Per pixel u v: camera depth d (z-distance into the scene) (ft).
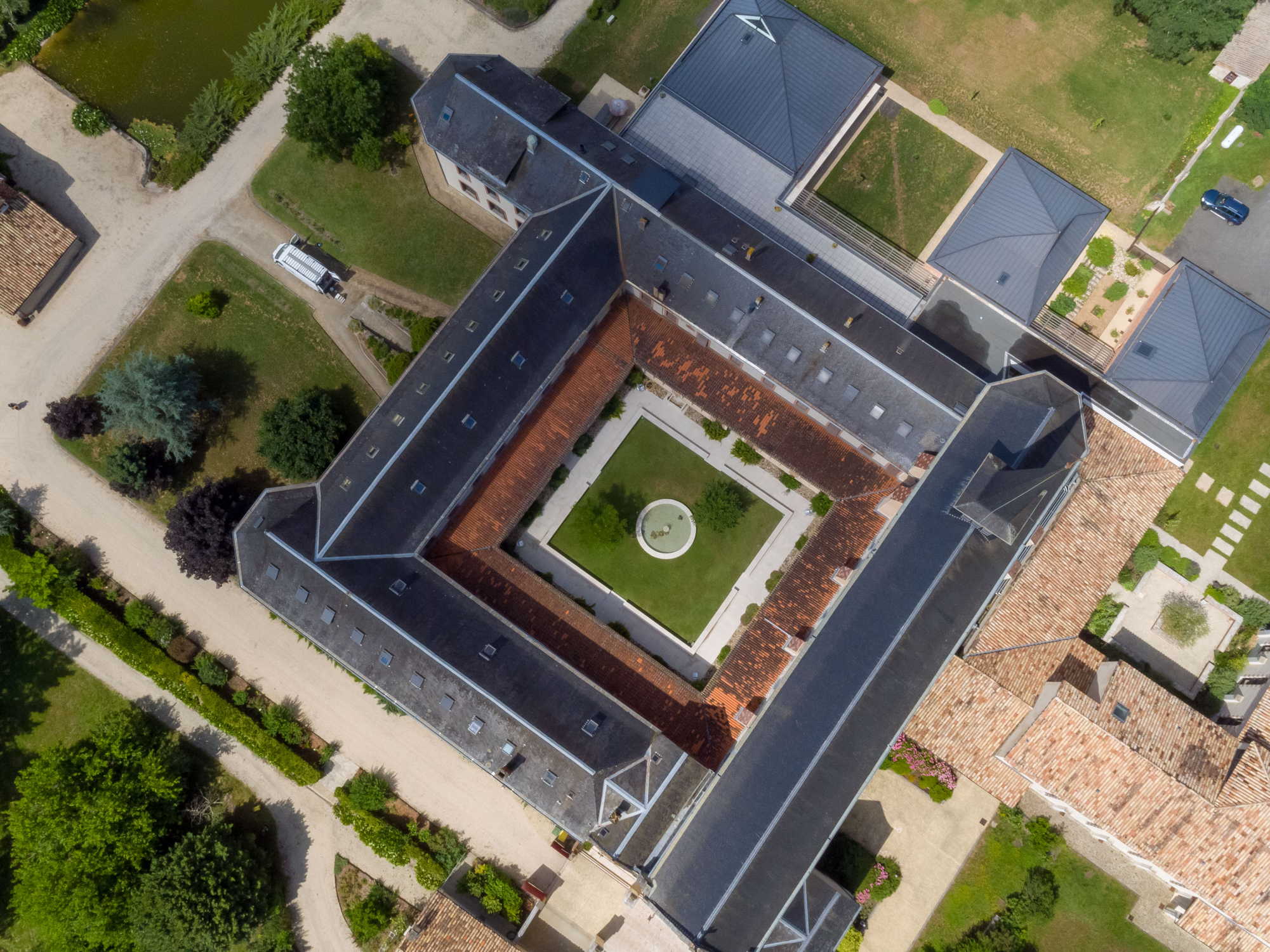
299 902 226.79
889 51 252.83
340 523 196.13
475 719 195.00
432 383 203.00
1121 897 225.76
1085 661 213.66
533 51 251.80
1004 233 225.76
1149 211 248.73
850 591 199.93
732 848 190.90
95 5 251.60
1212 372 220.43
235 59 248.73
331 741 230.48
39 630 233.76
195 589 233.96
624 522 229.66
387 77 245.65
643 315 228.22
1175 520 237.25
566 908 224.53
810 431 224.74
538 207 219.41
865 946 225.56
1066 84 252.01
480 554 218.79
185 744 230.07
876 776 230.27
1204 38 241.55
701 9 253.03
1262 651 227.20
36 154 246.47
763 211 233.14
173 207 245.45
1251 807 196.13
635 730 200.54
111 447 236.43
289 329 241.55
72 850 208.03
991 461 196.44
